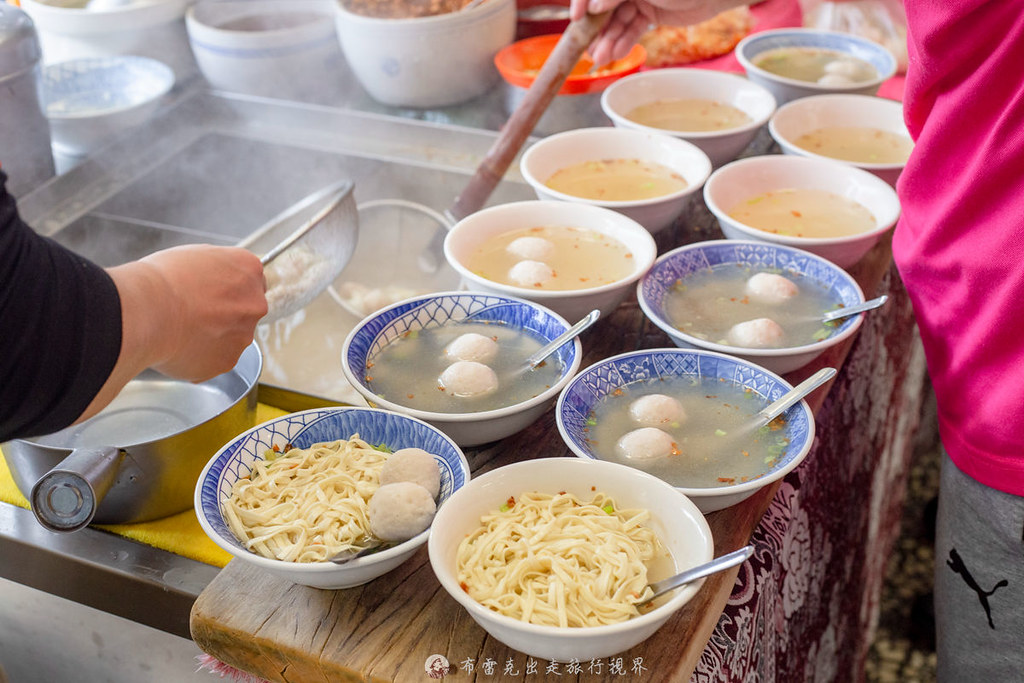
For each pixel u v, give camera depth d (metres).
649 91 2.04
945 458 1.41
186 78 2.39
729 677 1.04
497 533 0.93
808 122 1.94
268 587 0.99
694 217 1.76
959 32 1.11
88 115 2.03
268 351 1.62
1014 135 1.08
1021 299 1.12
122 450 1.09
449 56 2.08
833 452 1.48
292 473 1.04
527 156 1.68
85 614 1.27
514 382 1.21
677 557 0.94
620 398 1.20
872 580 2.21
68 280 0.79
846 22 2.59
